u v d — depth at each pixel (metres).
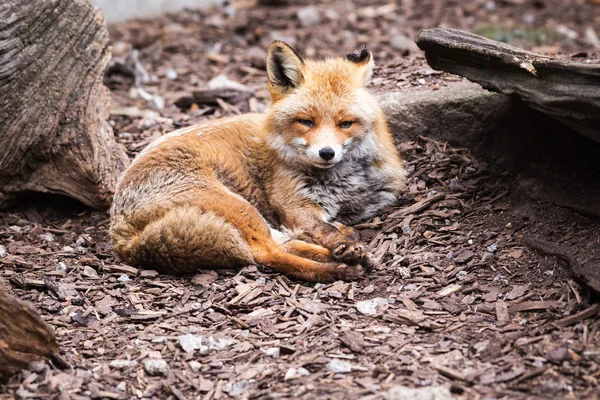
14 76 11.23
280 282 9.48
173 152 10.26
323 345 8.02
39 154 11.75
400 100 12.38
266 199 10.76
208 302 9.11
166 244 9.58
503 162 11.27
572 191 9.90
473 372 7.24
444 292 9.00
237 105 15.53
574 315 7.96
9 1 11.35
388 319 8.48
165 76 17.86
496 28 21.03
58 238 11.34
